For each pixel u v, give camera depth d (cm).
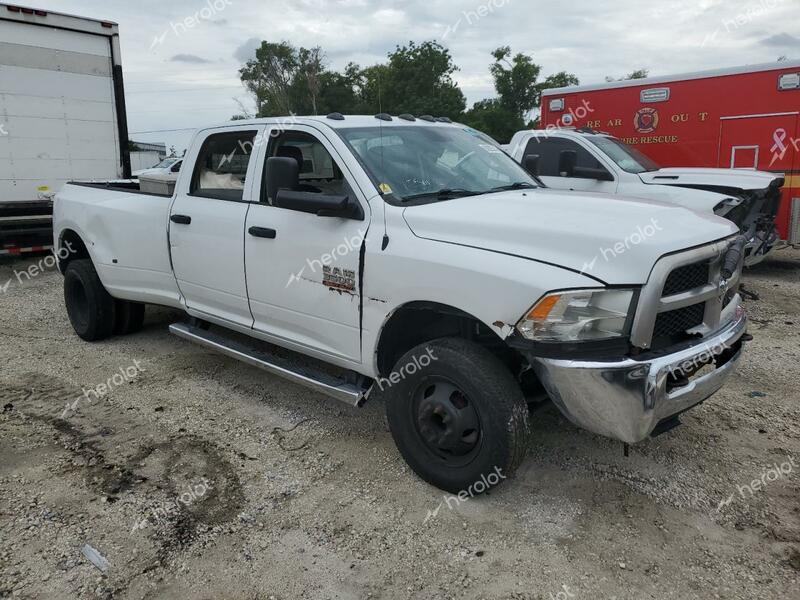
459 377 315
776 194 827
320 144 393
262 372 523
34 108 993
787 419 423
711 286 314
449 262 313
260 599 268
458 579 277
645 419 283
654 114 1013
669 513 321
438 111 3173
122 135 1094
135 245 529
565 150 835
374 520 319
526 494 339
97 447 396
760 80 911
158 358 561
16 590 272
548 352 286
